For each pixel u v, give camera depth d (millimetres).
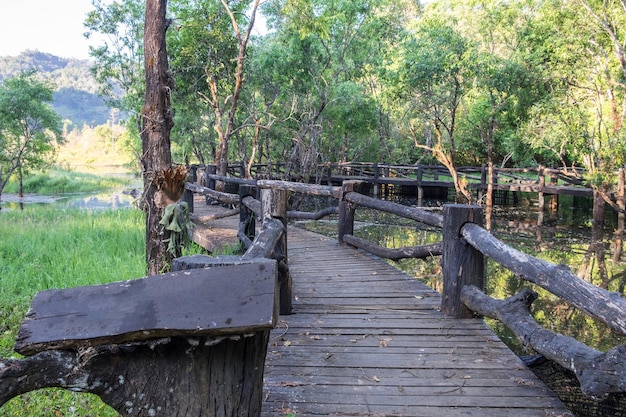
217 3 15648
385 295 4812
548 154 18031
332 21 18094
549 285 2711
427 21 16422
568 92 14852
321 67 18938
